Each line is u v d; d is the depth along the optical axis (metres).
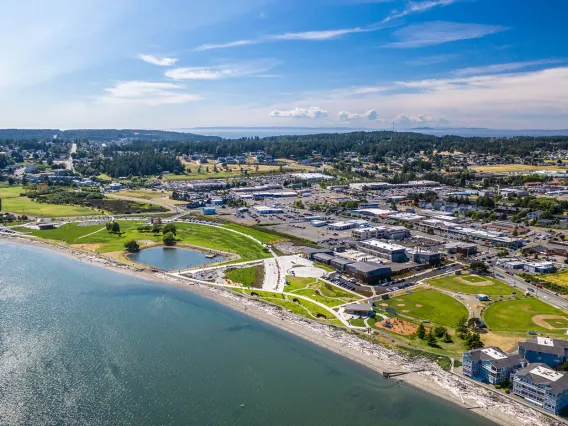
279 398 105.25
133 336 134.62
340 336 132.88
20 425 95.38
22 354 123.50
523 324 138.00
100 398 104.62
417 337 131.62
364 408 101.81
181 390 108.06
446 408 101.56
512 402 102.25
